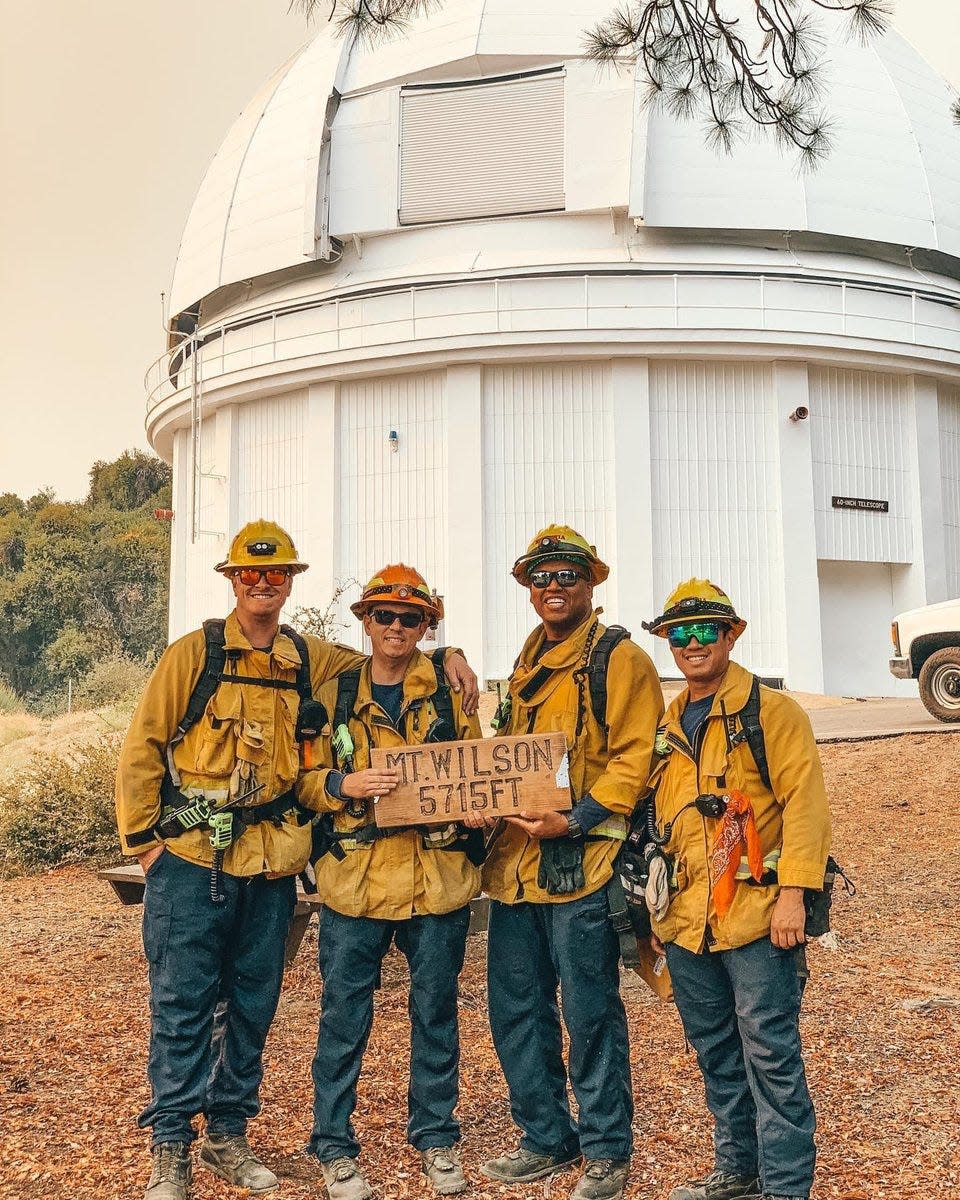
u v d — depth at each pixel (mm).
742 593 24344
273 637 4242
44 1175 4020
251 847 4090
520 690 4246
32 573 63469
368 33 8258
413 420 25344
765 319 24359
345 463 25859
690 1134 4395
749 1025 3711
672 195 25344
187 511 30250
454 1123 4152
